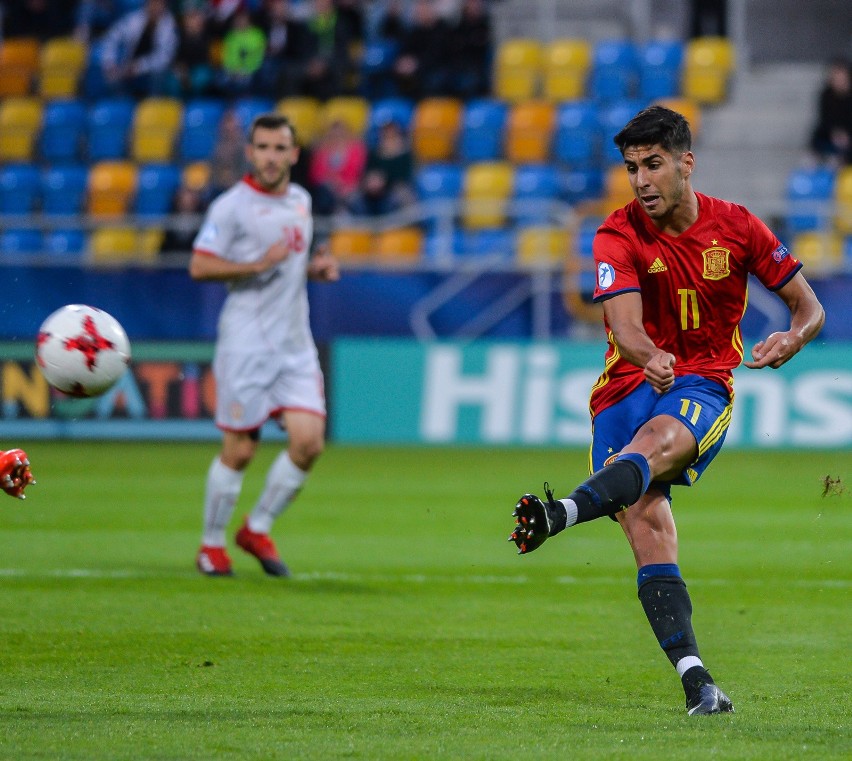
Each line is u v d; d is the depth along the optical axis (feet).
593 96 241.96
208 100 241.35
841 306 180.75
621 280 55.57
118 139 241.55
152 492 137.18
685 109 233.14
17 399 189.78
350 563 96.58
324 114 233.55
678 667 52.95
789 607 79.77
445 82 234.79
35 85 257.75
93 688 57.62
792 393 177.88
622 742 47.37
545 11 261.44
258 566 96.17
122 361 57.31
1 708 53.31
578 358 180.96
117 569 92.89
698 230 56.13
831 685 59.26
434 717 52.03
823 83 234.38
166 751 45.75
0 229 224.94
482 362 182.80
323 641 69.00
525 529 49.47
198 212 193.26
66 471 155.53
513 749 46.26
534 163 229.86
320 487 141.49
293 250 89.04
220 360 89.61
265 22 237.86
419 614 76.95
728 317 57.31
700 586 86.99
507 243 206.49
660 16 260.01
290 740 47.62
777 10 256.52
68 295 189.88
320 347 186.39
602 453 57.72
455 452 177.37
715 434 55.67
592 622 74.79
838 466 161.17
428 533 111.24
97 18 259.19
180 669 61.98
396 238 207.72
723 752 45.68
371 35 253.85
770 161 234.79
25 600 80.64
